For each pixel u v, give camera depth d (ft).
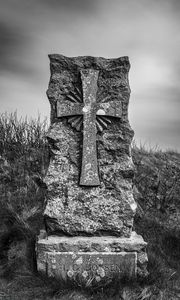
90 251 6.97
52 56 7.50
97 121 7.42
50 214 7.22
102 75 7.50
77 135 7.44
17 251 7.63
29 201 9.43
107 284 6.75
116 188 7.30
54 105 7.48
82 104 7.39
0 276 7.11
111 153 7.39
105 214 7.25
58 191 7.30
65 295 6.53
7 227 8.39
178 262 7.94
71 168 7.37
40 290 6.64
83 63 7.50
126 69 7.50
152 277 6.97
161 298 6.63
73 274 6.87
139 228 9.04
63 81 7.50
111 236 7.25
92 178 7.28
